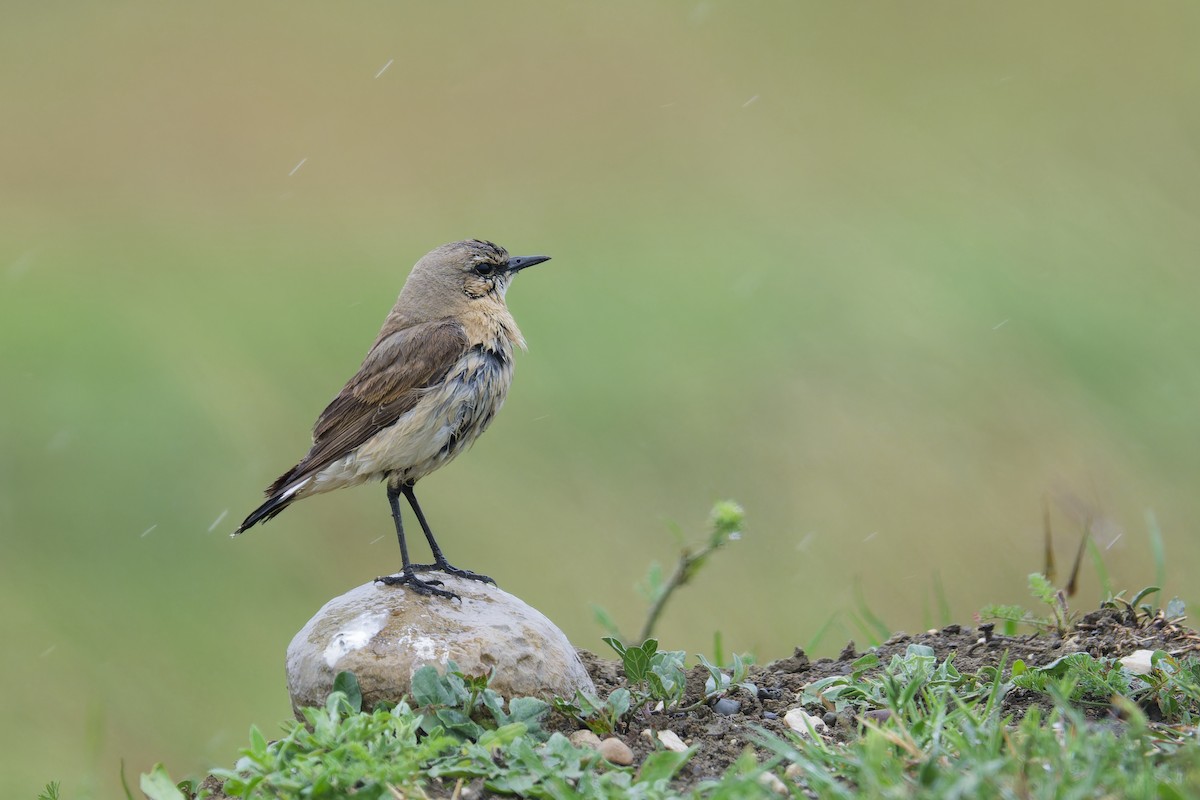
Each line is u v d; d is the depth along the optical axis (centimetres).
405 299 923
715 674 768
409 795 607
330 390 1820
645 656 752
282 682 1327
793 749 646
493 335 908
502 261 945
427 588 775
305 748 643
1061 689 682
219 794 698
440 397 866
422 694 688
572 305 2020
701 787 615
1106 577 969
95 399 1795
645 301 2022
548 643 751
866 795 570
